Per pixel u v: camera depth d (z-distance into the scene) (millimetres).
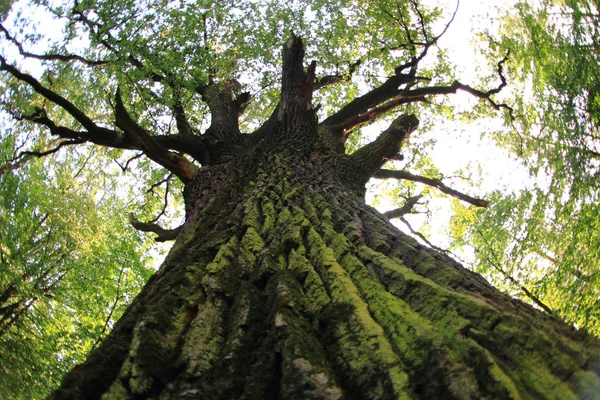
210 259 2863
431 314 1963
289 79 7777
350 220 3457
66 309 13727
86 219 13328
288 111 7387
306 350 1601
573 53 11805
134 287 14398
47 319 13023
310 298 2188
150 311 2059
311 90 7605
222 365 1730
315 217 3568
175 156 6789
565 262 12117
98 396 1771
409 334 1712
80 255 13703
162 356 1814
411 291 2170
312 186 4734
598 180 11875
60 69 9453
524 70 12758
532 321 2002
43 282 12844
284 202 4090
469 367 1562
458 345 1690
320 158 6324
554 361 1629
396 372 1488
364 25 12281
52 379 11883
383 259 2564
